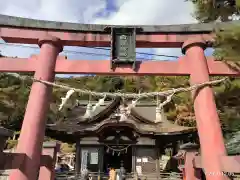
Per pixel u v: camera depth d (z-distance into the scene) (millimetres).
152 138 16969
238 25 5922
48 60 6480
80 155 16859
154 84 29359
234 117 8336
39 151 5562
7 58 6570
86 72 6500
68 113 22266
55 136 17391
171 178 14562
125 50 6645
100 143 17016
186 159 7672
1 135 4531
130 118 17938
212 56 6711
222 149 5395
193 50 6637
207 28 6926
